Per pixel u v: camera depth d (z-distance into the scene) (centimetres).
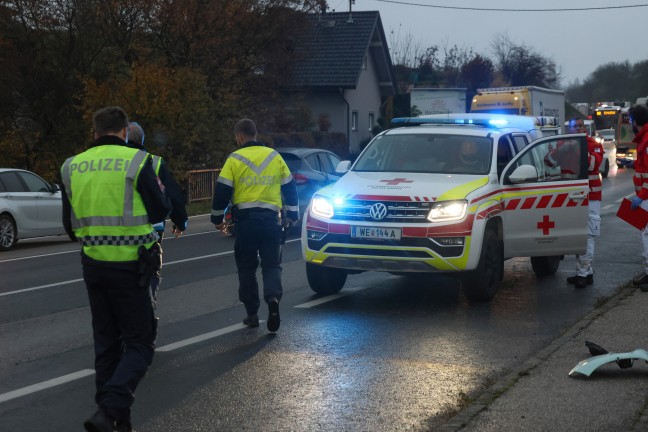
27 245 2241
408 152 1359
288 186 1055
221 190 1026
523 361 916
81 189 665
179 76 3241
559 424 670
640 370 825
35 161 3147
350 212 1210
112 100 3078
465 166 1309
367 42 5809
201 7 3700
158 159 709
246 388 820
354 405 766
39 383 849
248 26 4100
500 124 1528
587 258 1370
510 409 711
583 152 1336
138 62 3253
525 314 1166
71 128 3192
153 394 802
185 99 3219
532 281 1441
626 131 5856
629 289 1273
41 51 3184
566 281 1432
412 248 1173
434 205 1181
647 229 1270
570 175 1338
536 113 4106
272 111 4803
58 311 1233
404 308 1211
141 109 3083
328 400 781
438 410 750
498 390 768
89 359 948
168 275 1540
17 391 822
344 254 1209
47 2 3133
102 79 3297
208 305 1250
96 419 630
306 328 1081
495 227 1266
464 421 683
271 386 826
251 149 1042
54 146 3188
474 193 1211
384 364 905
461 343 998
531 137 1516
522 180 1280
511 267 1609
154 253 675
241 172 1030
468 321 1120
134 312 669
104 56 3394
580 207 1340
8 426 721
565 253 1352
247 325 1094
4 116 3112
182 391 811
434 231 1172
